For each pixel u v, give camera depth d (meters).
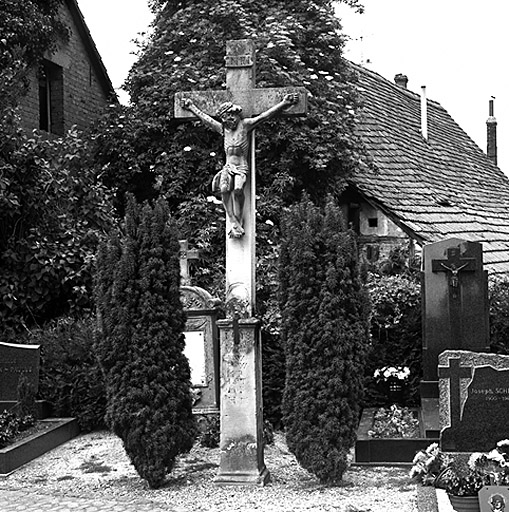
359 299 8.20
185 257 11.45
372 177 16.56
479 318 11.14
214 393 11.09
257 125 8.34
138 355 8.09
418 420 10.27
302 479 8.42
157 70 15.91
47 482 8.66
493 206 20.34
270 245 13.80
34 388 10.96
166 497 7.84
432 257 11.28
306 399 8.00
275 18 15.44
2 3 15.05
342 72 16.33
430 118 24.06
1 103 14.30
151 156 15.86
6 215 13.42
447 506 6.44
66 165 14.55
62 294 13.79
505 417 7.71
